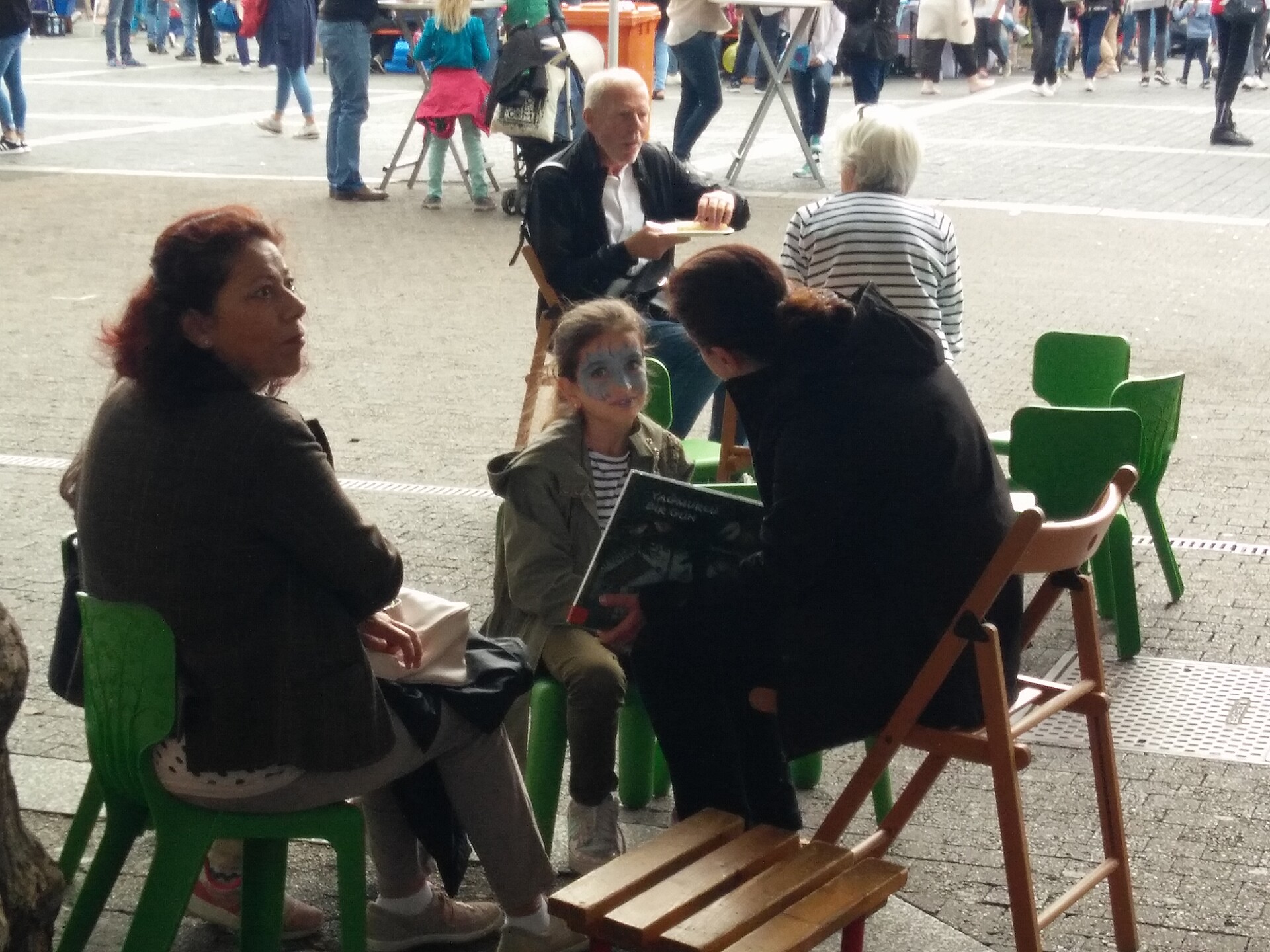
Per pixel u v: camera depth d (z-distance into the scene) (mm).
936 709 3143
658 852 2924
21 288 9984
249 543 2852
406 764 3100
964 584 3084
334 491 2881
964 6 20156
